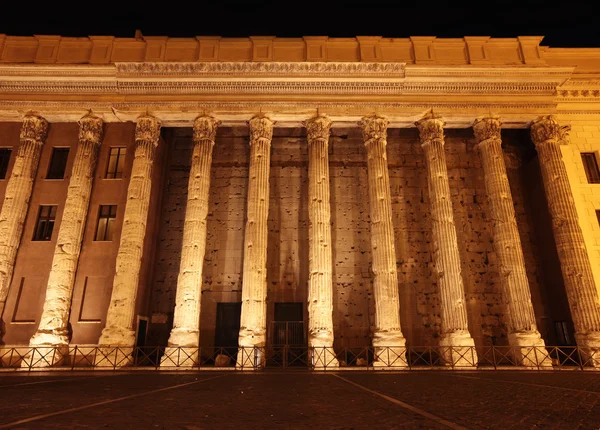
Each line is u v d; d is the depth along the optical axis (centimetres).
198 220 2186
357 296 2561
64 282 2105
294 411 482
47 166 2430
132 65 2373
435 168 2292
